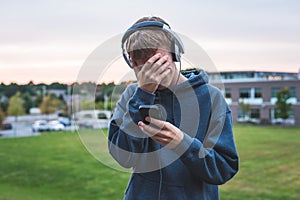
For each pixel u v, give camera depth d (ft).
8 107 91.97
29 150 51.65
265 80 104.68
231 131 4.21
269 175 31.68
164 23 4.09
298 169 33.88
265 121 102.99
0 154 48.16
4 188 30.07
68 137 64.34
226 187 27.76
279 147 49.06
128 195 4.40
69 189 29.66
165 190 4.14
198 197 4.18
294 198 24.52
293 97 104.06
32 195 27.71
